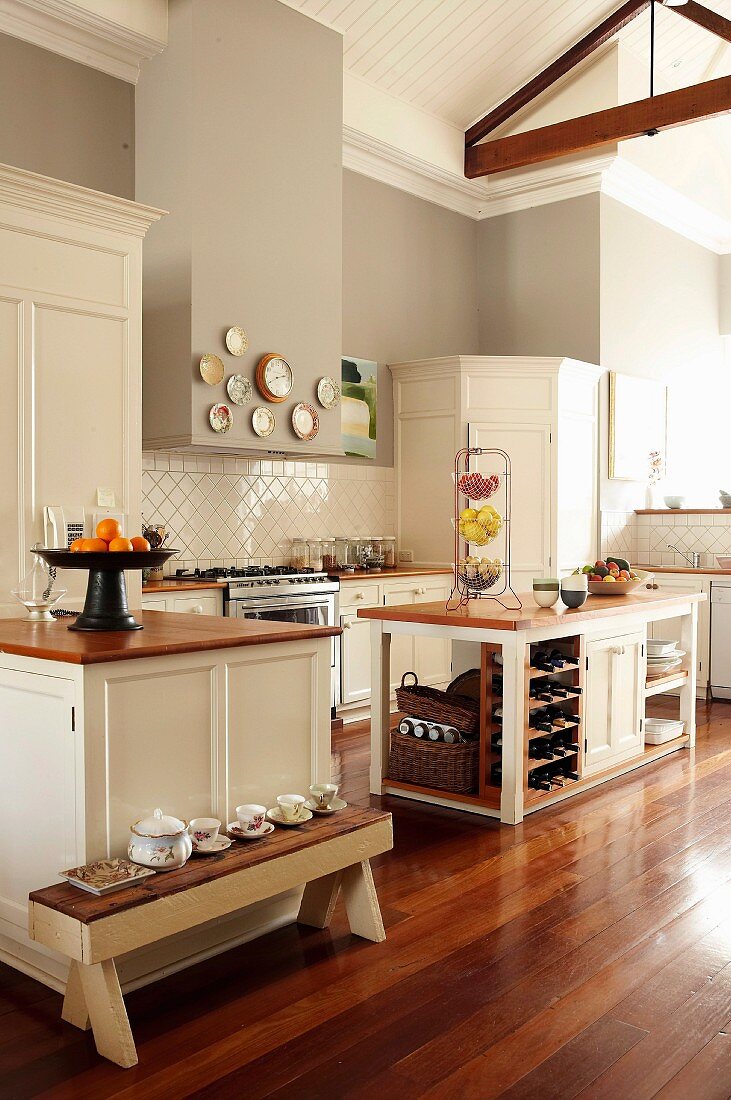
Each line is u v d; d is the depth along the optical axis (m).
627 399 7.61
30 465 3.38
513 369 6.78
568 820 4.04
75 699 2.41
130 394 3.69
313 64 5.52
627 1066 2.21
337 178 5.69
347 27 6.02
